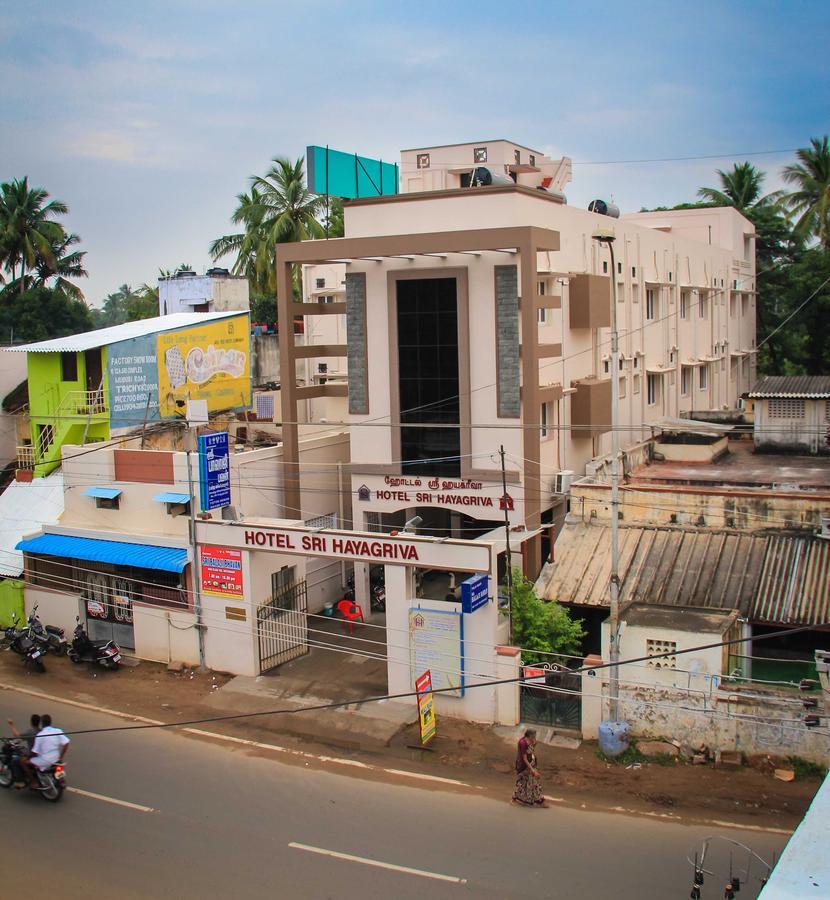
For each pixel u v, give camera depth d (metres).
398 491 27.94
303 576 25.41
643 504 24.66
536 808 16.62
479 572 20.33
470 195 26.94
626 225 36.31
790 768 17.41
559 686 20.11
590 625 23.55
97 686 23.67
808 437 34.16
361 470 28.36
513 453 26.22
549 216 28.88
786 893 6.73
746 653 20.75
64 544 26.31
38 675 24.52
